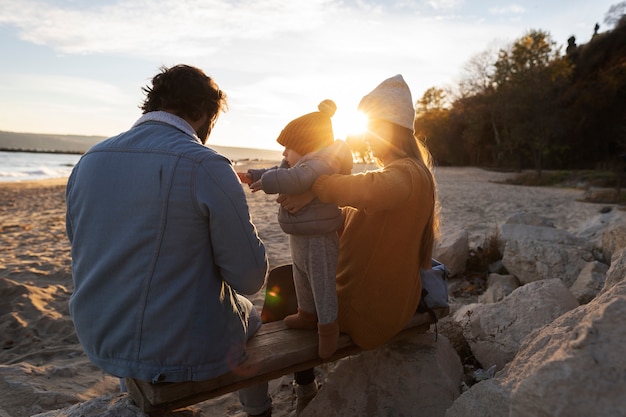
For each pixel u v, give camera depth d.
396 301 2.25
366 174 2.01
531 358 1.85
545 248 4.83
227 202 1.68
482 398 1.81
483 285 5.32
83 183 1.71
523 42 34.12
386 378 2.51
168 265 1.66
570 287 4.44
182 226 1.65
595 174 26.72
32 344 3.93
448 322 3.20
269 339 2.22
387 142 2.21
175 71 1.84
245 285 1.81
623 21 45.16
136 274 1.66
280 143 2.11
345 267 2.29
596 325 1.45
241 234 1.73
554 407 1.29
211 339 1.79
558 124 31.64
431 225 2.27
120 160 1.69
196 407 2.93
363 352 2.67
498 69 39.31
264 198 15.63
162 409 1.85
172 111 1.83
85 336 1.78
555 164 44.12
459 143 56.50
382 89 2.25
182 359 1.72
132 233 1.64
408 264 2.22
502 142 49.16
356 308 2.24
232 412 2.89
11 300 4.71
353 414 2.43
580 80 45.84
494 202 15.05
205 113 1.89
